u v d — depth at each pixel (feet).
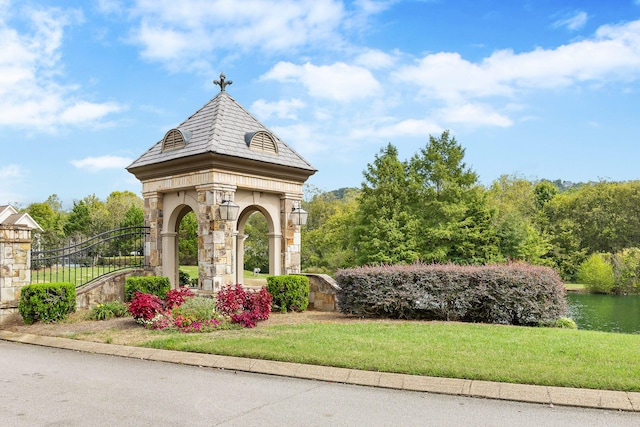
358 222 123.13
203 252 49.57
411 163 123.54
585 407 20.24
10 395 22.59
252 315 39.73
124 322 41.70
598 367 24.20
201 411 19.99
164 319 38.55
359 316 44.37
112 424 18.51
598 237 159.22
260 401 21.31
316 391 22.85
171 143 54.13
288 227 56.44
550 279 40.22
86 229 167.94
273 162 53.42
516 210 145.48
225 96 58.08
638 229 155.43
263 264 142.72
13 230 46.60
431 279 41.47
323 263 144.25
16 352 34.01
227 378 25.43
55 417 19.35
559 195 181.16
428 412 19.72
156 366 28.43
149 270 55.67
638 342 30.68
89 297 50.31
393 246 112.68
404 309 42.52
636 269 131.44
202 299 41.70
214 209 48.70
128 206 189.57
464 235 112.88
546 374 23.06
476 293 40.45
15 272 46.70
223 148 49.47
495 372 23.53
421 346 29.30
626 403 20.08
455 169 119.85
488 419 18.86
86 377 25.95
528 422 18.52
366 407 20.42
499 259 113.39
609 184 168.25
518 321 40.50
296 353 28.02
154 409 20.30
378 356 26.94
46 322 44.11
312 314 47.50
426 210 118.73
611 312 97.71
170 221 55.11
